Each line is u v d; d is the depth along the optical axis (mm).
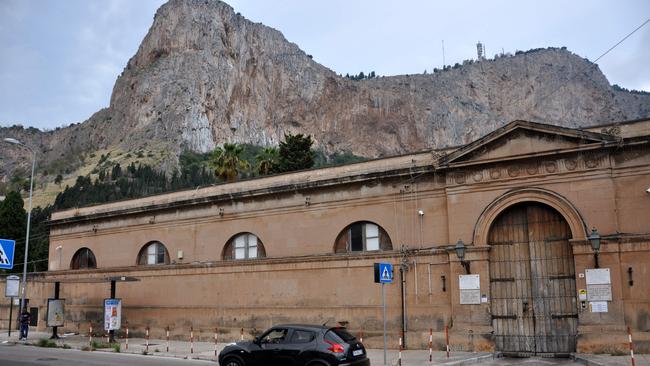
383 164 27188
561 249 23016
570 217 22438
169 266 33500
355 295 26781
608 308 21281
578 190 22453
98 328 36312
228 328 30500
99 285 36938
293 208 29438
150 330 33656
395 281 25875
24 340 32062
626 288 21250
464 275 23953
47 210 126812
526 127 23359
